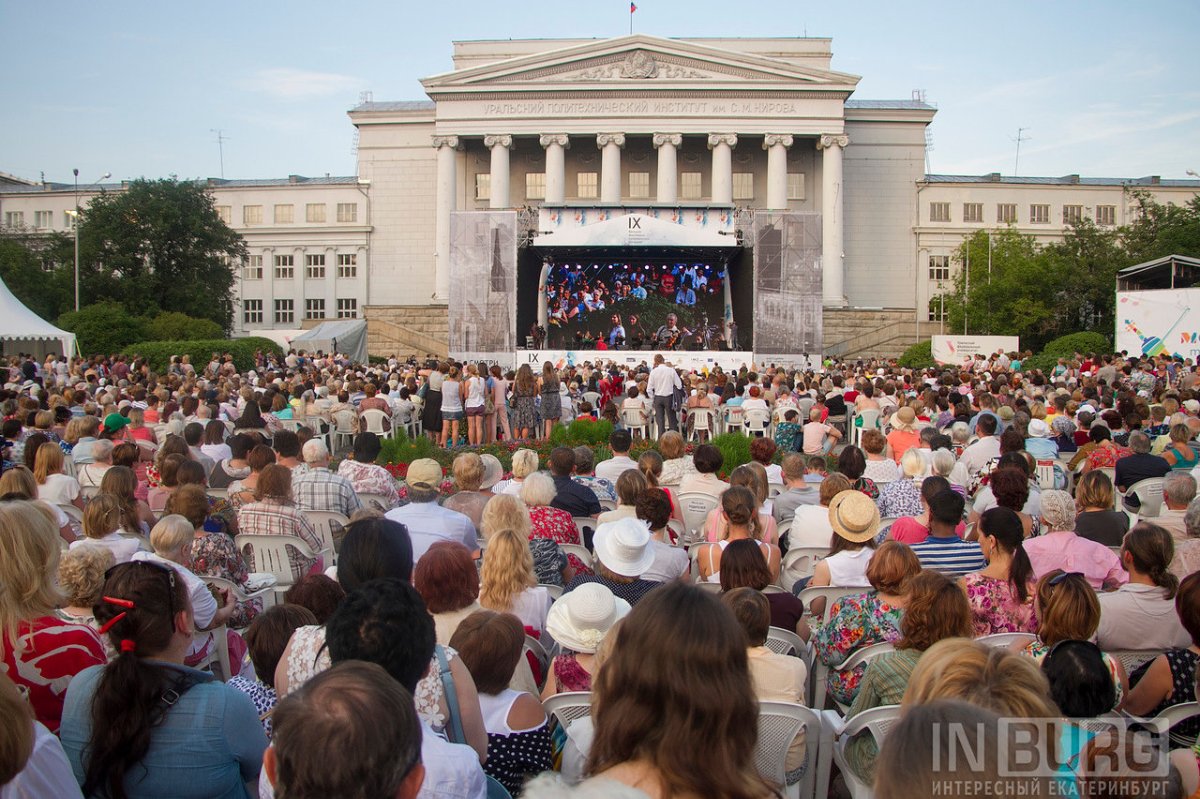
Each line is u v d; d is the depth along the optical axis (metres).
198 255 70.00
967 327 64.25
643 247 44.22
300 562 8.84
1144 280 42.62
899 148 72.94
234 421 19.83
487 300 42.50
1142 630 6.12
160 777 3.92
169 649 4.14
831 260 67.06
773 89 65.88
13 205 87.50
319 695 2.59
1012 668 3.19
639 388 25.89
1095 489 9.11
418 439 18.86
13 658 4.64
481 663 4.66
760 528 8.23
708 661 2.62
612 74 66.38
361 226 75.94
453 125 67.81
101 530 7.60
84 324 52.38
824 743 5.47
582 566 8.60
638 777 2.61
